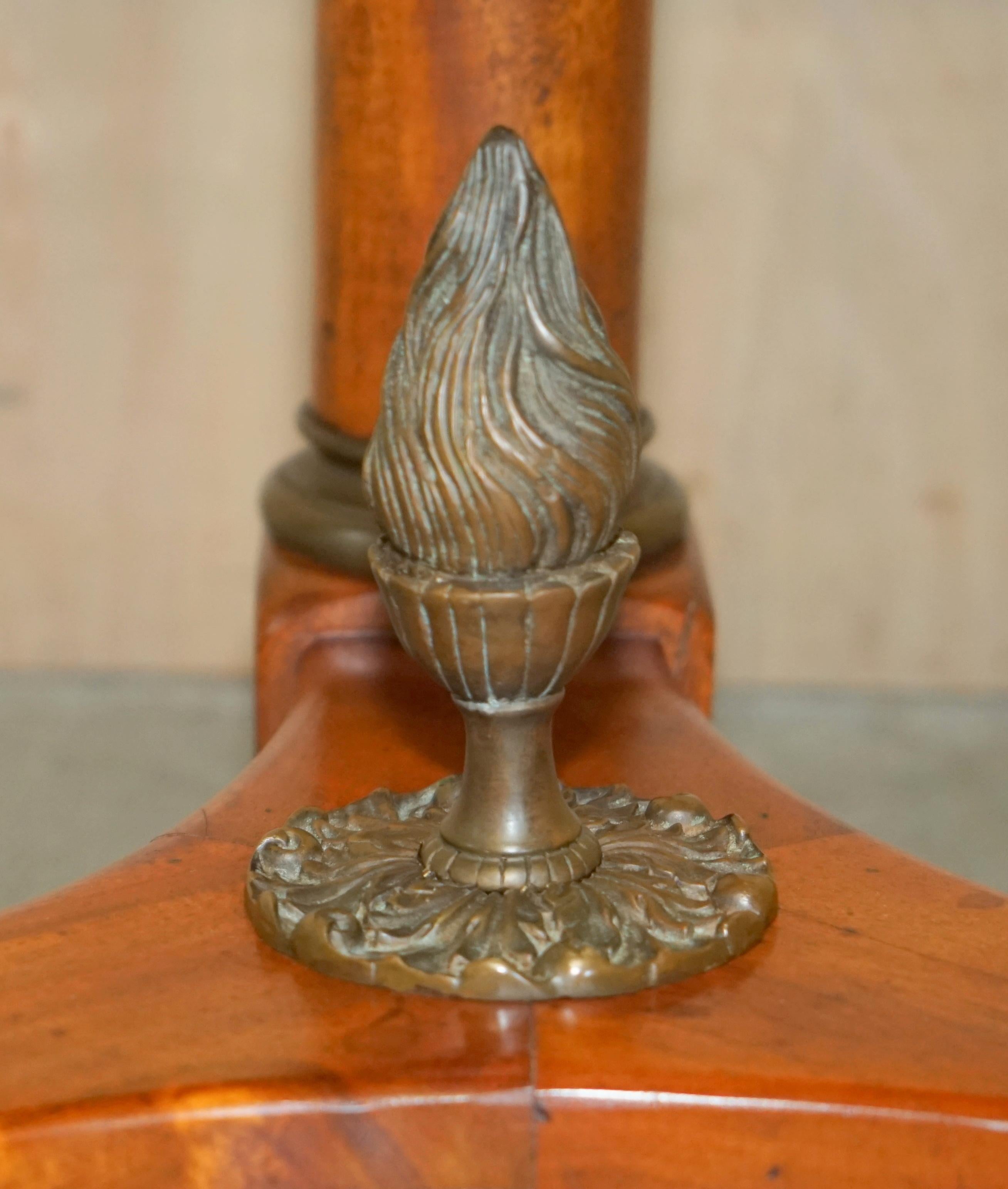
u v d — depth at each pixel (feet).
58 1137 1.47
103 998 1.57
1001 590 3.81
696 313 3.60
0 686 3.87
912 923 1.65
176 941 1.63
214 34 3.42
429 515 1.55
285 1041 1.53
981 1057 1.51
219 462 3.71
